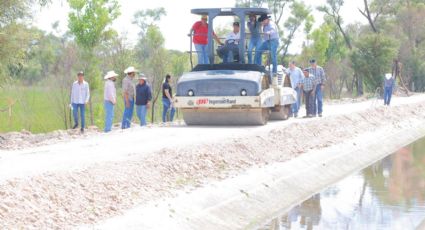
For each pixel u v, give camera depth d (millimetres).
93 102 50594
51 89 49375
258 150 21562
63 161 16844
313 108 31656
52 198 13367
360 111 36594
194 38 28031
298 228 15406
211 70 27125
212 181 17266
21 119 45781
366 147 27500
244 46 27359
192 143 20344
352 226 15578
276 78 28156
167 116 35188
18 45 30359
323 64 86688
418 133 35750
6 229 11656
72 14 50312
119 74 50250
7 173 14844
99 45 50844
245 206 16469
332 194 19453
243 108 25859
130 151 18766
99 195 14250
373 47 77500
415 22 93875
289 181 19406
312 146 24844
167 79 31500
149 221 13523
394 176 22516
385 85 43969
